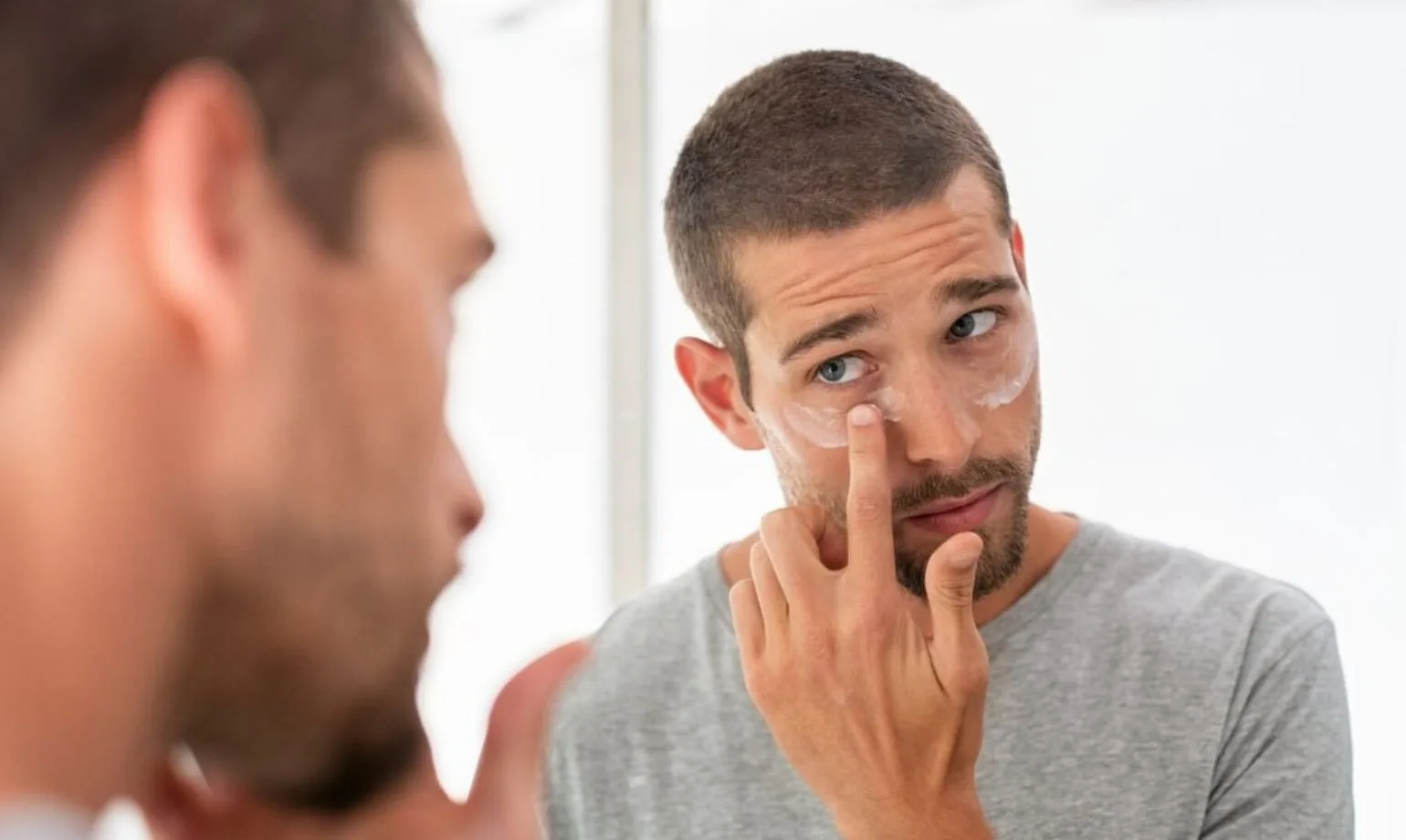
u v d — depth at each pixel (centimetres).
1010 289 91
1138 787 95
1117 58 161
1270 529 162
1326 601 161
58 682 25
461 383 179
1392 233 156
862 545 86
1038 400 95
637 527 176
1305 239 159
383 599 29
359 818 32
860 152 88
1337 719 96
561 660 39
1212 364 162
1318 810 93
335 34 29
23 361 25
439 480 30
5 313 25
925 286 89
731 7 174
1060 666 99
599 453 185
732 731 103
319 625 28
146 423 25
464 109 185
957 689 83
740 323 96
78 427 25
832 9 171
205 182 25
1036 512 106
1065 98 163
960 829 84
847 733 86
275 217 27
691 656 107
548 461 188
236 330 25
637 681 107
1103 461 165
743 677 104
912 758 85
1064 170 164
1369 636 160
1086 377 165
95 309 25
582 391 186
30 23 26
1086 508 166
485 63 185
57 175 25
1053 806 95
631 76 173
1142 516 165
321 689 28
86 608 25
